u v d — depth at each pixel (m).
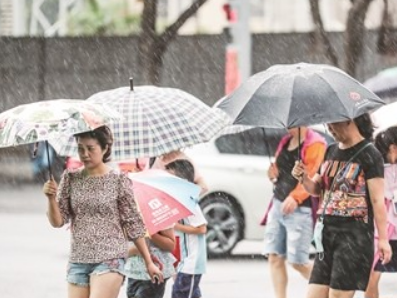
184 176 17.06
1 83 59.03
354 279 15.06
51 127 13.41
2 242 29.55
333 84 15.27
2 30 76.88
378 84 37.09
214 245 27.03
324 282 15.39
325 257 15.37
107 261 14.02
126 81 57.84
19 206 39.03
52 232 31.73
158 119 15.37
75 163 23.09
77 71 58.44
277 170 19.64
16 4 77.25
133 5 78.44
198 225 16.69
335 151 15.55
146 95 15.71
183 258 16.61
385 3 48.22
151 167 17.73
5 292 22.25
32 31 77.56
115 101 15.62
